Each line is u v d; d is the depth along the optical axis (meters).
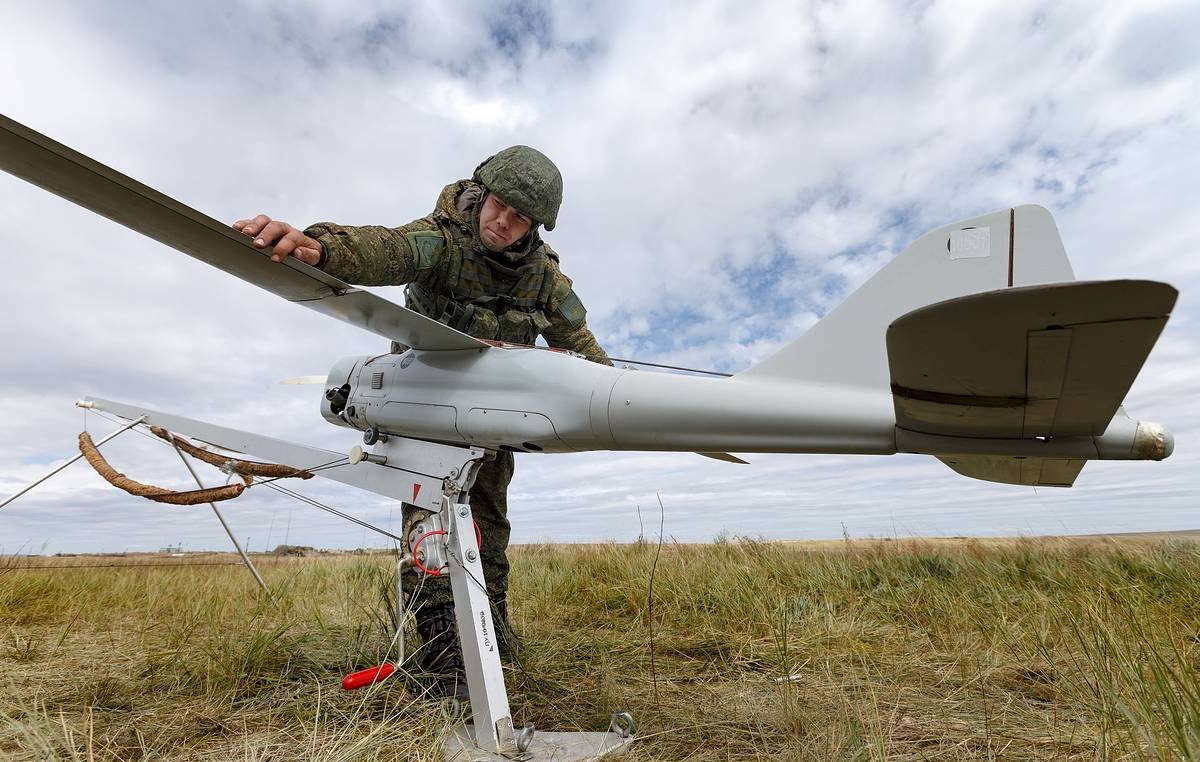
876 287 1.98
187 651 2.89
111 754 1.86
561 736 1.99
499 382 2.32
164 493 2.41
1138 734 1.60
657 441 2.07
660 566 5.07
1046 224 1.98
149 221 1.78
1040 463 2.09
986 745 1.85
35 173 1.61
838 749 1.70
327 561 6.39
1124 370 1.30
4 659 2.93
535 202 2.53
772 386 1.96
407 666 2.46
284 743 1.94
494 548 2.94
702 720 2.13
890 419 1.80
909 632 3.34
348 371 2.84
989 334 1.24
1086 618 2.78
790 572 4.95
